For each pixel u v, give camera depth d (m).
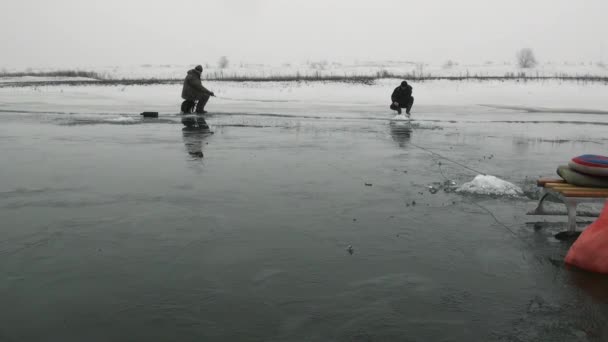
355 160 9.60
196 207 6.16
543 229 5.46
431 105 28.97
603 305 3.71
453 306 3.67
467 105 28.94
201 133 13.94
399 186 7.35
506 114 22.45
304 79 47.81
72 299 3.76
